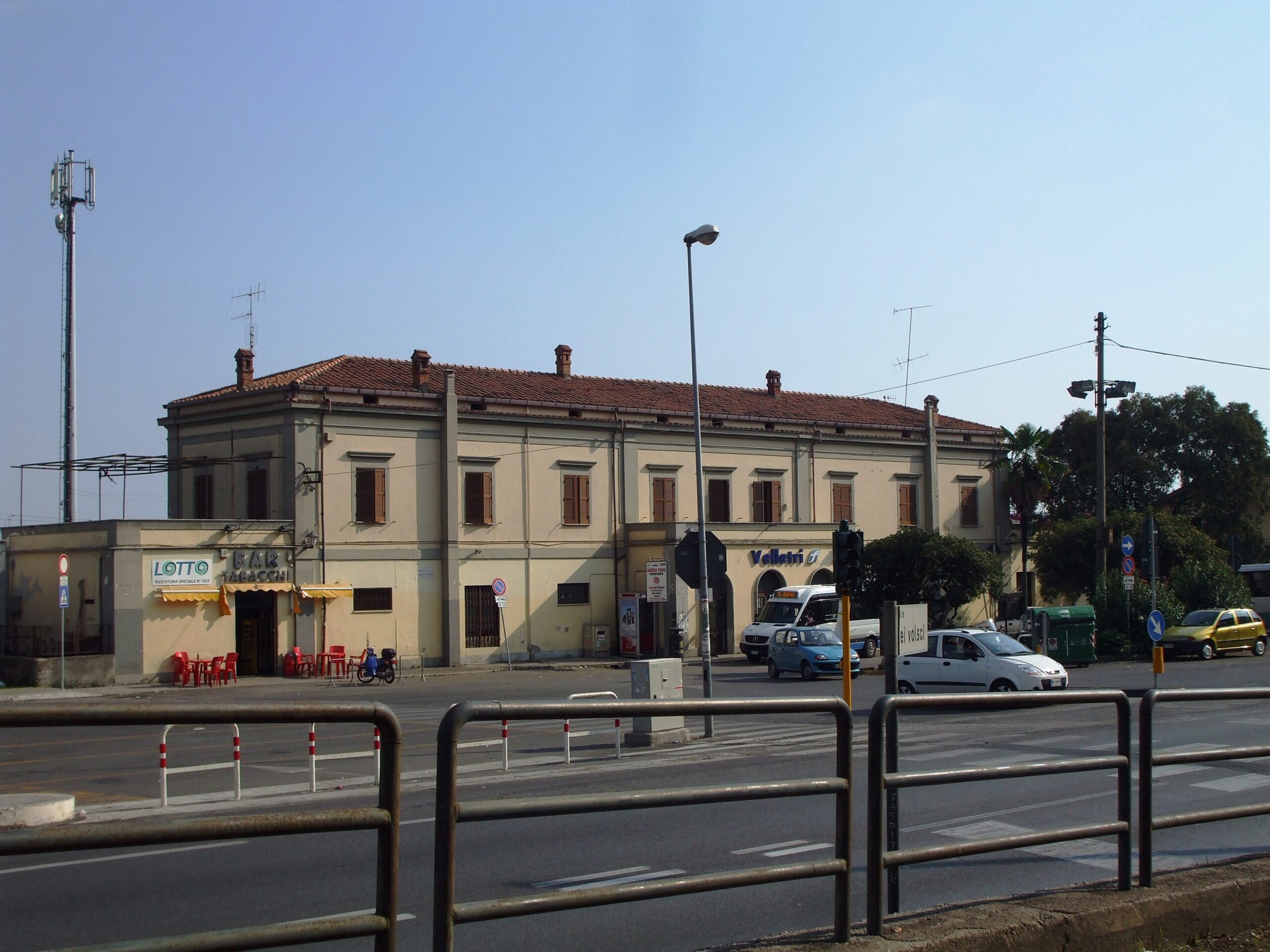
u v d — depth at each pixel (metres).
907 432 59.53
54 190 47.00
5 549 41.34
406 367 48.22
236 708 3.81
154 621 37.59
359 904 7.72
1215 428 60.75
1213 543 48.66
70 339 46.69
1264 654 42.69
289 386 41.38
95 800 14.40
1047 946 6.00
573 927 7.53
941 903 8.22
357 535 42.75
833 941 5.61
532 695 32.41
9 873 8.23
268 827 3.96
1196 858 9.37
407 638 43.75
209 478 43.91
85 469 41.69
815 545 54.44
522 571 47.09
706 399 55.66
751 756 18.39
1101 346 41.91
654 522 50.09
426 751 19.98
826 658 36.88
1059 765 6.57
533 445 47.75
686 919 7.74
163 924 6.99
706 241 25.14
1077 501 63.78
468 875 8.67
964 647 27.23
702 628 22.41
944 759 16.23
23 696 32.25
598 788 14.45
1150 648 40.78
